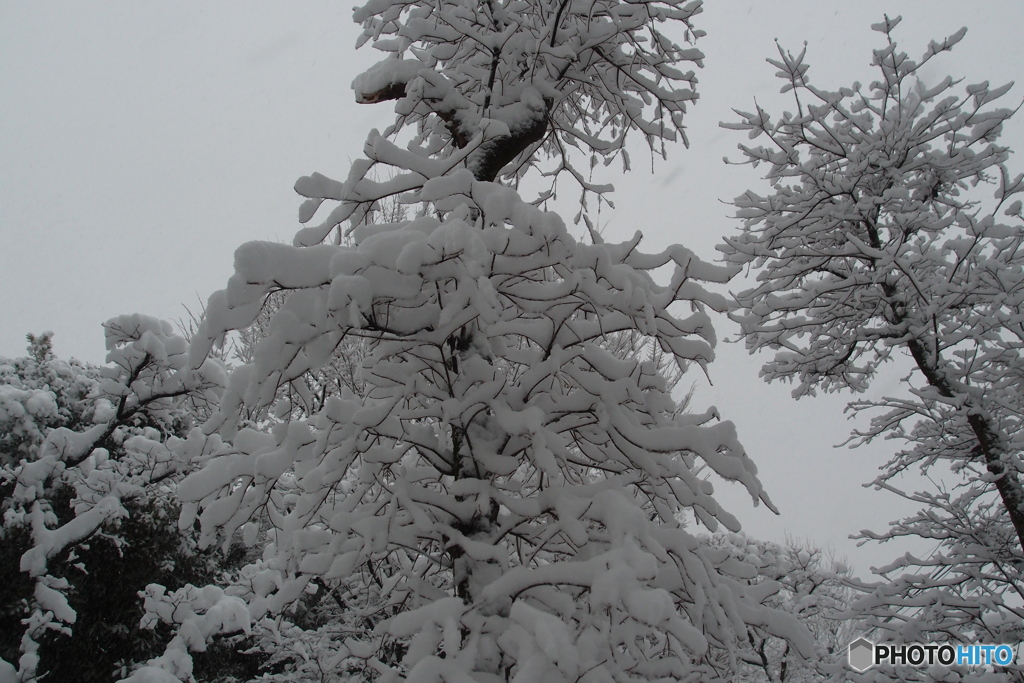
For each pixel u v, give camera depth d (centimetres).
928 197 827
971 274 721
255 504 334
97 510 641
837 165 837
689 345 341
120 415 688
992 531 755
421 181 361
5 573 605
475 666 287
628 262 364
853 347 830
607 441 383
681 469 324
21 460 679
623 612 257
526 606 255
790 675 919
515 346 469
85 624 659
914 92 800
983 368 779
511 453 364
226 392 287
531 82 481
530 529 356
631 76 542
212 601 653
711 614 323
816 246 839
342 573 312
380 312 305
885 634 714
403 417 338
